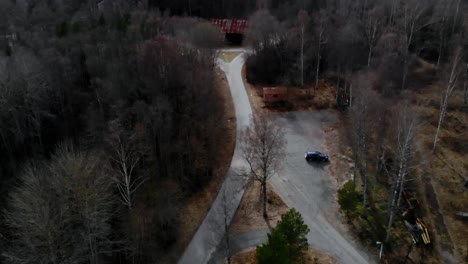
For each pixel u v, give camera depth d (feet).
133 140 183.11
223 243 161.68
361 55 284.41
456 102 242.37
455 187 180.96
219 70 306.76
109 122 184.75
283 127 233.76
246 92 276.41
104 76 221.25
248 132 190.39
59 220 132.46
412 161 170.50
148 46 222.28
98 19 276.21
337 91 259.19
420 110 220.64
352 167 200.54
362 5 330.95
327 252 156.15
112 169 164.86
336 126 234.58
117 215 167.22
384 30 287.07
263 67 293.43
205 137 218.59
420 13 280.92
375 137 201.36
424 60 299.17
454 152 202.49
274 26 297.33
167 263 155.53
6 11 283.79
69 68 221.66
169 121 200.95
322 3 343.05
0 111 194.59
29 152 197.98
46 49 224.12
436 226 164.76
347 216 172.14
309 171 199.82
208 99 229.45
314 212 175.63
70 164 138.21
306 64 288.30
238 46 357.82
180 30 278.05
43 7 299.58
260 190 188.14
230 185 192.34
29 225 128.77
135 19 282.77
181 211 178.60
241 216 174.50
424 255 152.87
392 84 250.57
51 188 136.67
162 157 199.72
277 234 132.57
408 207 171.94
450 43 286.05
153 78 216.95
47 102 207.72
